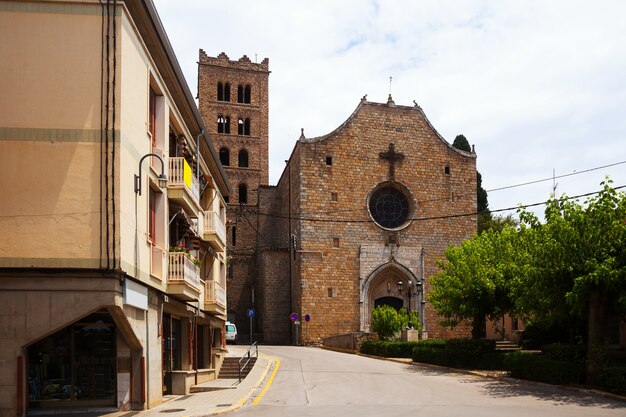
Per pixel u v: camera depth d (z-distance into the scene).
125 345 16.53
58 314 14.49
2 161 14.66
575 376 21.23
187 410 16.45
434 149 55.91
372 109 55.03
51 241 14.53
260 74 72.19
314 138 53.19
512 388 21.73
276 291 56.88
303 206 52.09
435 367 31.06
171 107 20.53
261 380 24.50
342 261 52.22
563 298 21.12
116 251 14.62
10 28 14.98
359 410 16.31
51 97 14.88
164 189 19.45
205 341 29.03
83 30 15.12
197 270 22.95
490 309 31.11
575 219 20.73
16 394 14.37
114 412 16.02
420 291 53.12
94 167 14.77
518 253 27.36
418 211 54.50
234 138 69.88
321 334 50.78
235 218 65.25
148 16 16.98
